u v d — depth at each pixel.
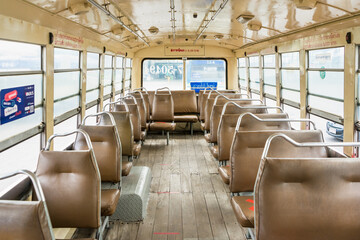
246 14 4.74
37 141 3.66
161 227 3.46
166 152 6.61
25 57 3.28
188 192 4.45
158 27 6.62
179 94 8.73
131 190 3.65
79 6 3.55
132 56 10.36
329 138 4.50
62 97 4.46
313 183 1.83
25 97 3.28
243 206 2.70
